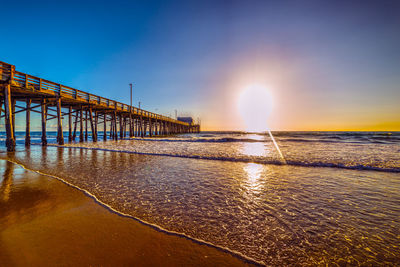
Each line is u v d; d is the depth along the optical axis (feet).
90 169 20.84
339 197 12.96
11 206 10.61
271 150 41.50
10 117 33.47
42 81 41.75
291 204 11.69
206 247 7.17
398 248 7.25
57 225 8.52
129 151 36.88
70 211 10.09
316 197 12.92
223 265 6.22
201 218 9.68
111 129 95.09
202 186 15.30
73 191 13.38
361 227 8.89
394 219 9.71
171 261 6.31
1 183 14.93
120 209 10.58
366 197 12.97
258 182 16.58
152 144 56.75
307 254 6.88
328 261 6.51
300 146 52.31
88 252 6.63
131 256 6.48
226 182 16.53
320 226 8.96
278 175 19.17
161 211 10.46
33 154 31.58
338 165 24.03
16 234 7.68
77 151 36.50
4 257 6.24
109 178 17.29
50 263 6.02
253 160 27.55
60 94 46.85
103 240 7.39
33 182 15.26
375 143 63.26
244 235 8.11
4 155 30.09
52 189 13.67
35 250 6.65
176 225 8.87
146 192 13.67
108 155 31.76
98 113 78.33
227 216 9.96
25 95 43.96
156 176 18.30
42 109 47.88
